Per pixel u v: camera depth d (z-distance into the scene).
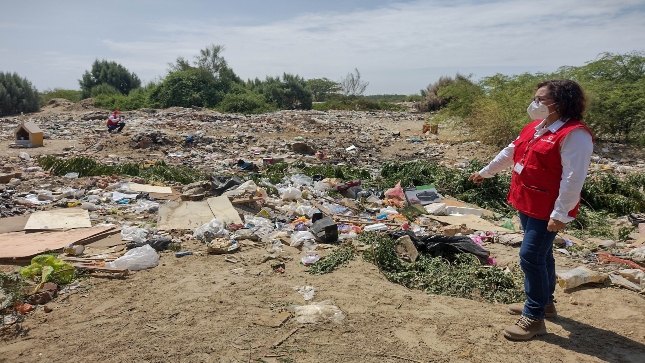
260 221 6.98
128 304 4.32
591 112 16.27
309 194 8.91
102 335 3.78
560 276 4.89
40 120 23.78
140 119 22.73
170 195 8.89
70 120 23.84
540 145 3.58
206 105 33.31
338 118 26.56
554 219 3.44
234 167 12.91
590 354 3.64
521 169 3.74
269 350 3.60
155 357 3.49
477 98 19.55
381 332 3.90
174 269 5.18
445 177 10.26
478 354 3.62
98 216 7.23
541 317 3.82
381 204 8.79
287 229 6.79
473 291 4.79
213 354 3.54
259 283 4.84
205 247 5.92
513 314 4.27
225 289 4.67
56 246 5.61
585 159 3.37
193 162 13.58
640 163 14.34
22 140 15.70
